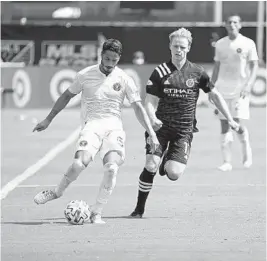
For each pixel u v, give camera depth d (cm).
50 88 9600
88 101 2920
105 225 2886
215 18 11100
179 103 3045
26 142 5978
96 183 3928
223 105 3125
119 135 2894
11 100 9556
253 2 12212
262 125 7262
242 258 2373
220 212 3147
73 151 5406
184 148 3045
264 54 10425
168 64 3053
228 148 4444
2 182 3978
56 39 10462
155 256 2397
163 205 3316
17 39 10462
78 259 2361
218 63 4503
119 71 2920
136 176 4178
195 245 2550
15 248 2512
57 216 3067
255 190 3712
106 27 10425
